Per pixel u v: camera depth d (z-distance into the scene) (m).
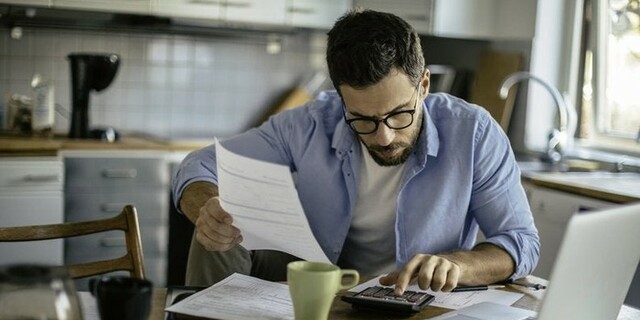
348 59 1.43
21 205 3.09
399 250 1.68
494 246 1.57
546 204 3.04
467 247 1.80
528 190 3.13
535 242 1.63
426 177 1.70
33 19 3.48
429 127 1.68
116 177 3.29
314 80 4.21
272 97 4.14
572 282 1.04
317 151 1.74
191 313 1.22
